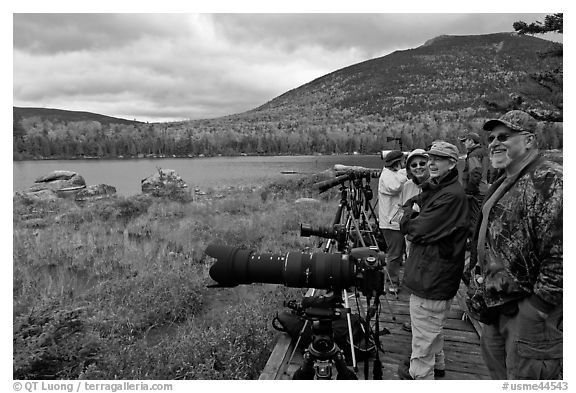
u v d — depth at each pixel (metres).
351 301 4.29
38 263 7.11
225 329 4.27
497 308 1.98
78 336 3.75
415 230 2.54
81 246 8.20
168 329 4.83
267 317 4.52
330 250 3.42
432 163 2.56
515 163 1.91
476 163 3.63
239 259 1.88
